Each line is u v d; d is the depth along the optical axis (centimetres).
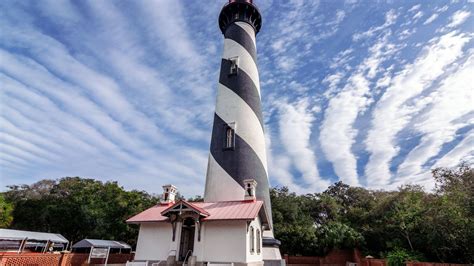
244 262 1441
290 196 4584
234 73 2494
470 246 2025
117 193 4131
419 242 2573
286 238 3356
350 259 3189
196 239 1548
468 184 2169
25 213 3984
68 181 4800
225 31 2898
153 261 1608
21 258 1827
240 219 1493
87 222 3719
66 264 2181
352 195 5197
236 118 2272
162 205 1897
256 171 2078
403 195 3309
